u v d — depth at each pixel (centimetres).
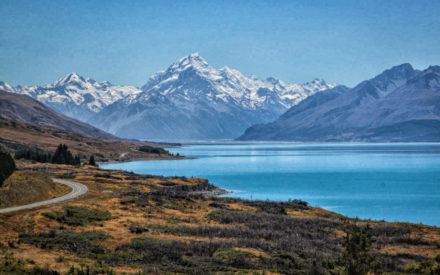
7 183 5884
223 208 6869
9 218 4262
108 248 3625
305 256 3797
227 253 3581
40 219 4275
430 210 10025
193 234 4422
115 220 4788
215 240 4081
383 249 4391
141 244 3719
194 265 3250
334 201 11425
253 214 6106
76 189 7731
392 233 5256
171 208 6244
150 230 4359
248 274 3011
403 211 9906
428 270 3481
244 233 4559
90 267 2933
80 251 3456
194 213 6000
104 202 6028
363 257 2962
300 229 5144
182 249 3675
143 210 5691
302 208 7650
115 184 9288
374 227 5544
